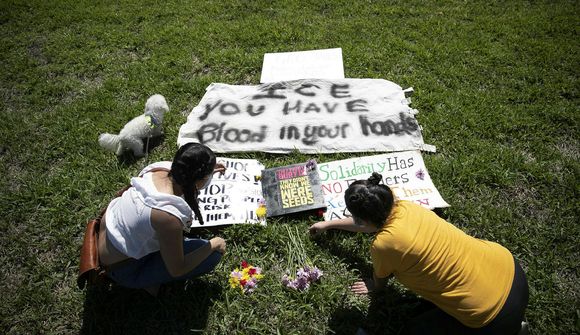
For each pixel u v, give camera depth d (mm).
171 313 2717
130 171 3584
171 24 5504
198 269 2584
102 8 5984
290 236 2986
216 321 2648
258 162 3514
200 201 3193
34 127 4051
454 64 4547
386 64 4539
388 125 3746
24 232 3186
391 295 2650
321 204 3158
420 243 2064
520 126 3773
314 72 4465
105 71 4781
